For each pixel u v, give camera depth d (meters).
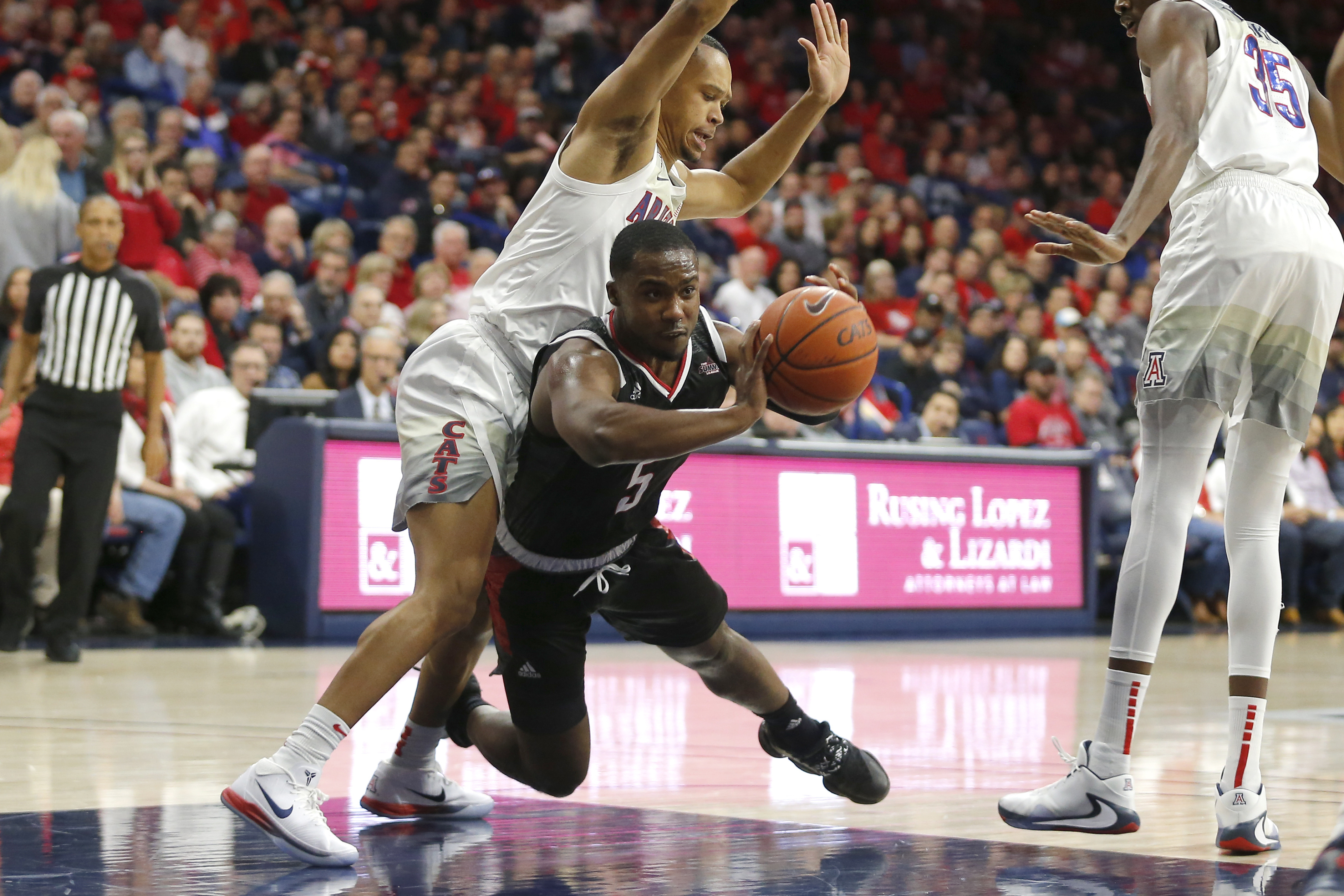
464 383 3.84
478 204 15.84
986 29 25.53
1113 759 3.80
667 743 5.72
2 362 10.93
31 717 6.23
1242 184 3.90
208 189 14.31
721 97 4.10
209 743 5.41
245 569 11.96
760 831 3.90
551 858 3.53
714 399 3.70
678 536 11.90
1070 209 21.80
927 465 13.27
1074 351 15.39
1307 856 3.59
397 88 18.02
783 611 12.45
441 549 3.73
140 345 10.19
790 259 16.77
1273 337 3.94
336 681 3.57
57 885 3.13
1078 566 14.07
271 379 11.88
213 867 3.36
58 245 12.02
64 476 9.10
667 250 3.40
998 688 8.09
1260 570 3.86
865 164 20.83
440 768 4.21
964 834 3.88
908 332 15.07
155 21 17.38
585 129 3.85
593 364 3.49
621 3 21.31
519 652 3.89
